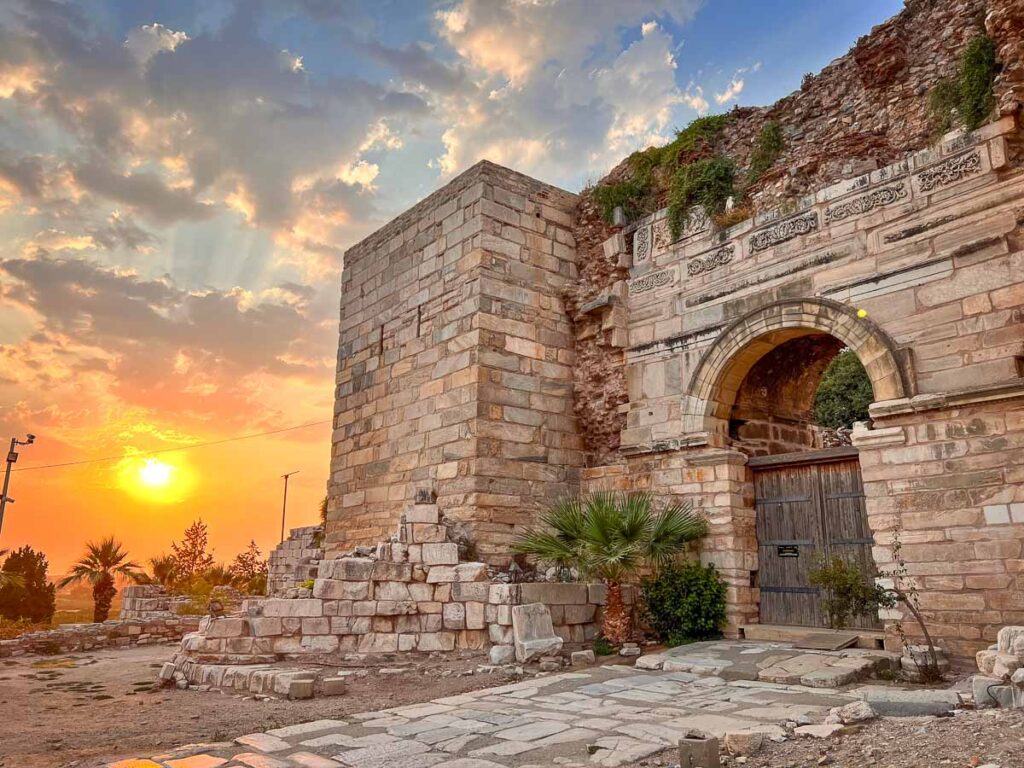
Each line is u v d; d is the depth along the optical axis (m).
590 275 16.69
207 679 10.84
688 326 14.27
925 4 11.94
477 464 14.39
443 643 12.42
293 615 11.82
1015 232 9.99
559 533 13.02
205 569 46.38
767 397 14.89
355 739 6.95
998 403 9.68
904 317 10.93
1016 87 10.08
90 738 7.55
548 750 6.31
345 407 19.12
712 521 13.16
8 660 15.91
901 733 5.85
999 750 4.89
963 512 9.77
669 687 9.15
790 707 7.54
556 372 16.14
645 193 16.25
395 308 18.06
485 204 15.93
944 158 10.92
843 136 12.46
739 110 14.97
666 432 14.22
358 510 17.62
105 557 33.03
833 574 10.38
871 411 10.86
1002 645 7.30
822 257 12.20
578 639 12.51
